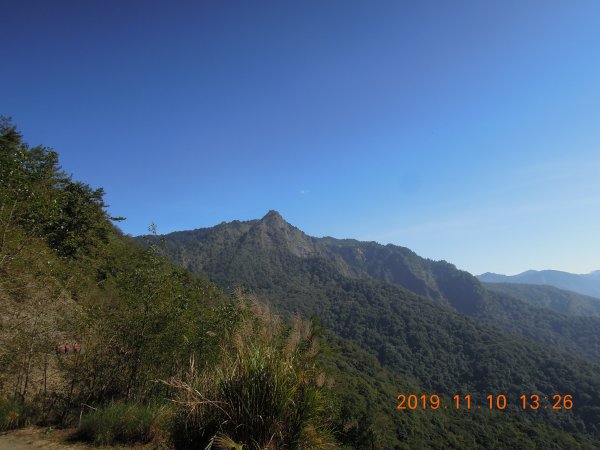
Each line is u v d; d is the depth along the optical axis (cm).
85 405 513
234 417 346
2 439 429
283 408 346
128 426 445
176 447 361
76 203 1616
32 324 536
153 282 583
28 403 518
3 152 604
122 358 562
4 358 508
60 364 539
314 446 361
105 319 555
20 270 577
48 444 420
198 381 395
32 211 625
